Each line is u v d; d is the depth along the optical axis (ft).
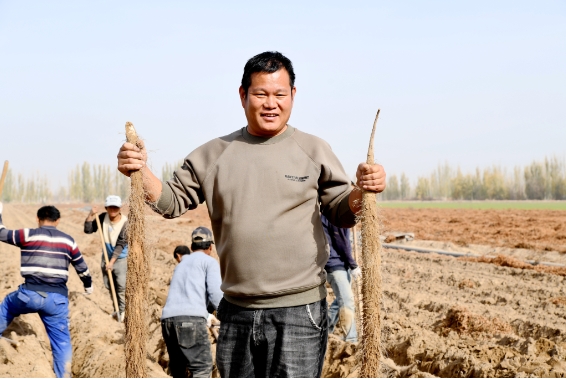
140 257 9.14
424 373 20.17
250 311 9.57
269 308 9.47
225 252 9.76
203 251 20.11
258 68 9.66
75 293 37.09
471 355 21.89
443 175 499.10
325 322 9.96
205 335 18.98
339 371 21.21
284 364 9.38
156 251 59.88
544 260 61.72
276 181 9.64
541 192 395.75
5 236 21.27
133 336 8.96
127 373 8.94
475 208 224.53
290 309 9.46
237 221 9.57
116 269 31.07
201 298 19.10
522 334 27.53
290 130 10.12
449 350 22.36
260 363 9.72
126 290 9.07
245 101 9.96
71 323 30.78
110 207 30.86
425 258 59.52
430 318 30.19
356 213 9.65
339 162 10.24
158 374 21.81
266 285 9.42
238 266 9.55
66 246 21.84
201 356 18.84
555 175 390.21
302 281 9.53
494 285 41.75
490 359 21.65
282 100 9.70
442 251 69.00
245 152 9.91
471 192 431.84
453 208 228.63
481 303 35.60
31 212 248.52
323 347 9.95
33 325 29.86
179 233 88.48
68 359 21.67
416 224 120.57
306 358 9.50
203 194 10.23
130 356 8.93
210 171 10.04
